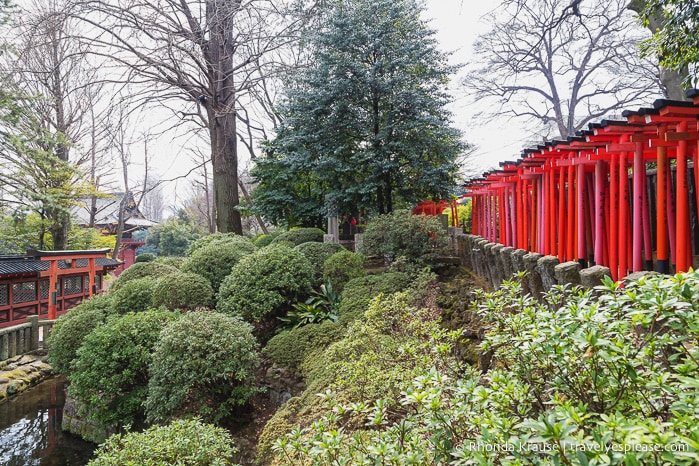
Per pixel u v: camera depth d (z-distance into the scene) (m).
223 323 4.71
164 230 22.61
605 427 0.95
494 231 5.53
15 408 6.64
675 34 3.63
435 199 7.83
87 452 5.27
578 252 3.28
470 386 1.36
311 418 3.08
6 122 10.57
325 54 7.60
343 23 7.32
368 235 6.28
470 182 5.84
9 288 10.46
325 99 7.45
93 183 14.57
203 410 4.29
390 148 7.25
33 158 11.55
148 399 4.49
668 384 1.10
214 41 11.40
